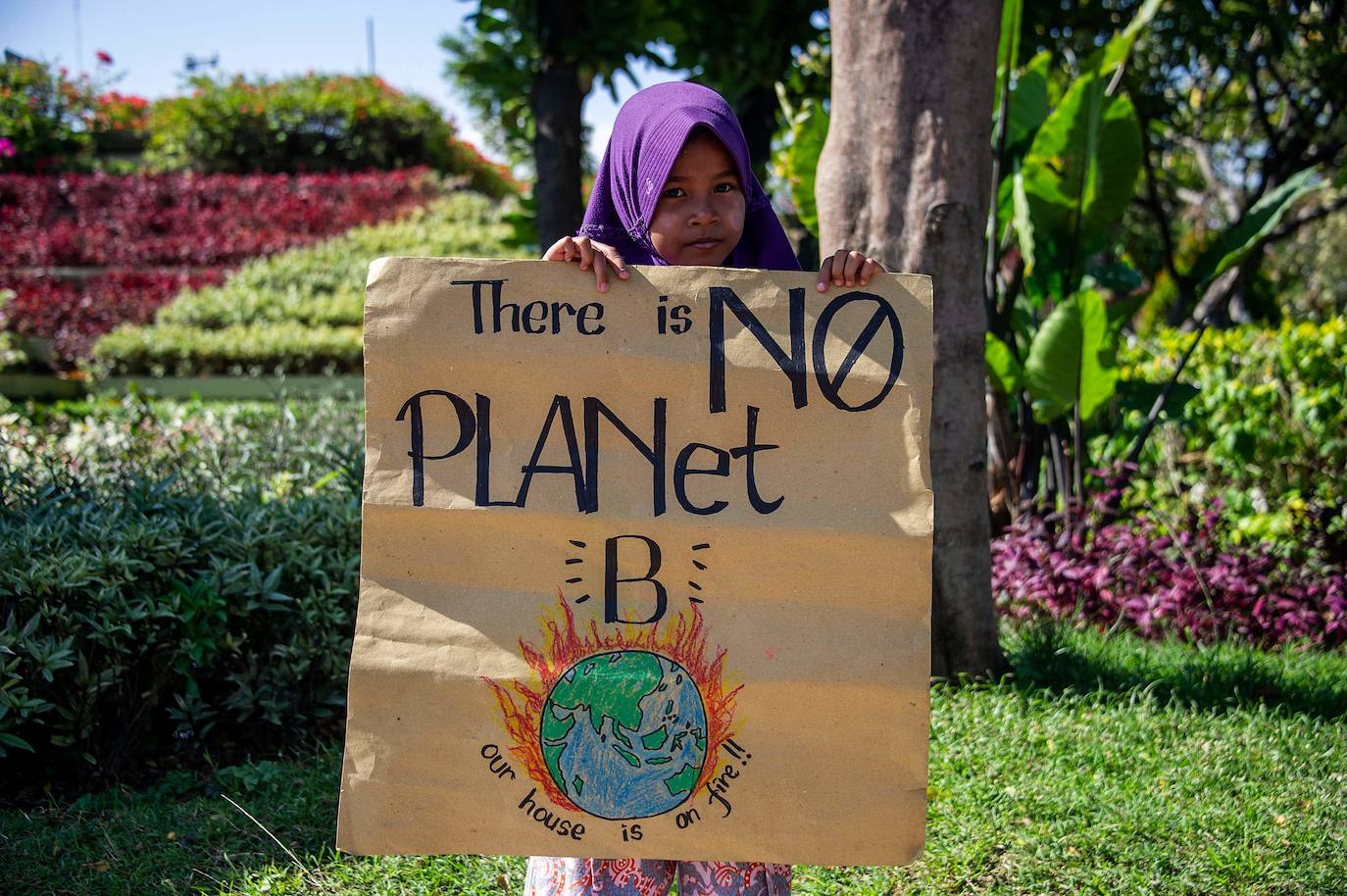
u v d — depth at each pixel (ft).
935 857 10.07
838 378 6.48
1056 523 20.83
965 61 13.78
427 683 6.36
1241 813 10.93
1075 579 18.75
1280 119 44.21
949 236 13.93
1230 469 22.58
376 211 63.62
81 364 47.37
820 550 6.35
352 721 6.36
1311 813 11.08
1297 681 15.23
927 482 6.38
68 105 73.97
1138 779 11.65
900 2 13.78
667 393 6.48
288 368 45.98
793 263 7.65
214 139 70.85
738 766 6.36
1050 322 18.49
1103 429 23.00
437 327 6.50
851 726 6.32
